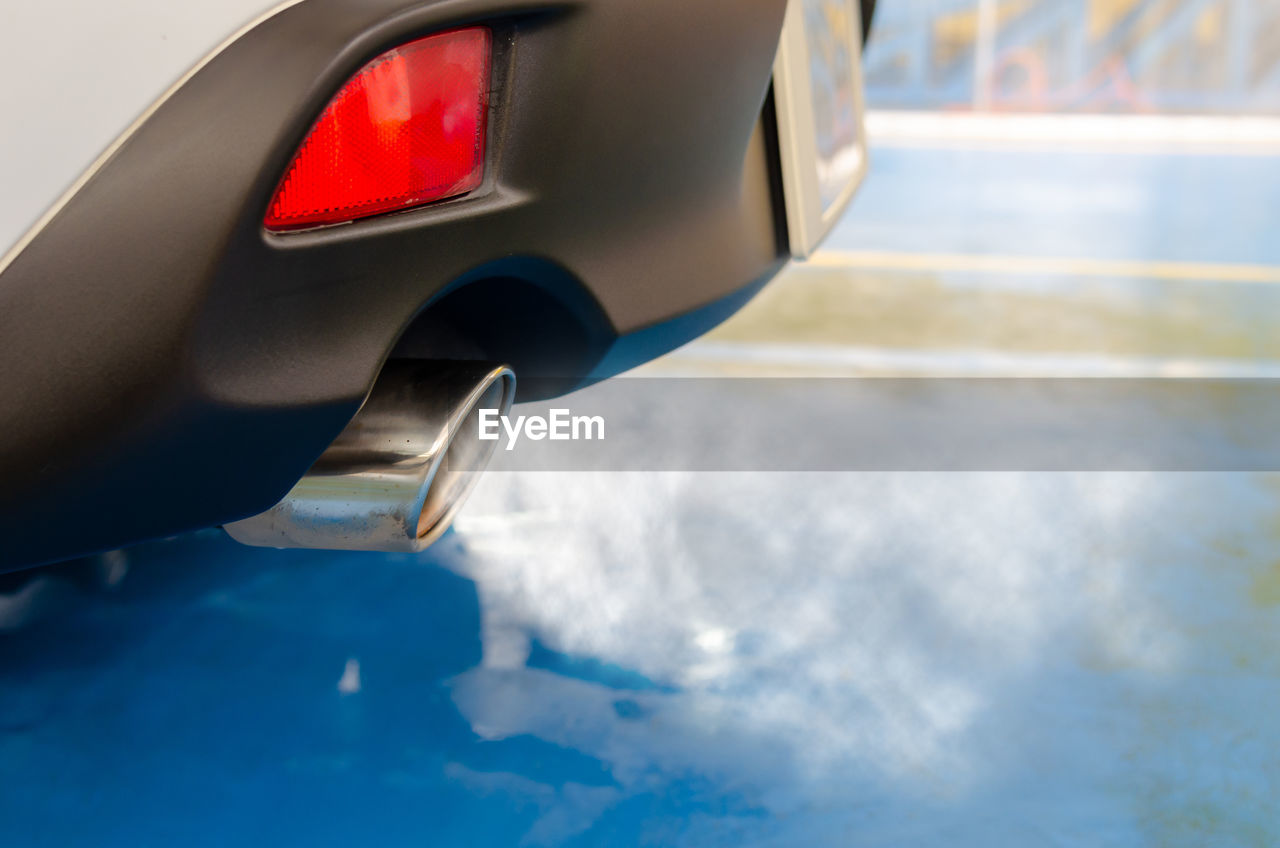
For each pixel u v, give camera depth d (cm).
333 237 99
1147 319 350
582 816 134
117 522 101
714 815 134
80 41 93
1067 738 148
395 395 119
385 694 159
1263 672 162
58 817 134
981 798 137
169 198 92
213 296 93
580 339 128
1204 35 950
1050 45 972
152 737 149
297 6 96
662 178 125
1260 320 347
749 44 130
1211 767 142
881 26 982
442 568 195
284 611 181
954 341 326
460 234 107
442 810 135
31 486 95
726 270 141
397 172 102
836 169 192
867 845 129
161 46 93
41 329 92
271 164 93
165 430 96
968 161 720
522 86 108
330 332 101
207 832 132
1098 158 734
